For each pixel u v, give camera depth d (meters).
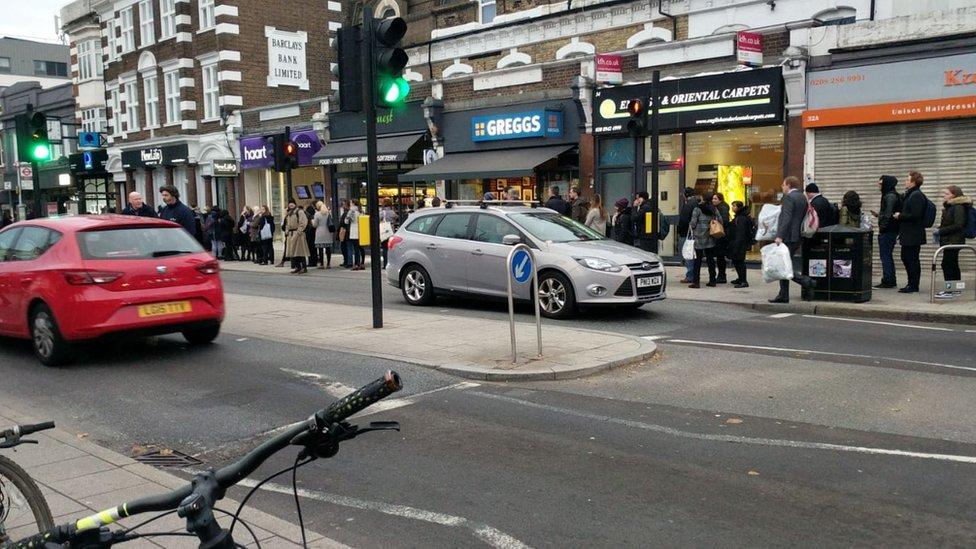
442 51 25.92
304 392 7.36
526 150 21.45
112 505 4.45
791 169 16.86
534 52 23.09
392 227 22.06
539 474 5.13
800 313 11.92
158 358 9.03
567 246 11.45
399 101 10.02
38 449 5.47
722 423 6.18
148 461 5.62
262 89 31.95
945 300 11.91
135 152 35.81
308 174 29.12
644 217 15.38
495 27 23.62
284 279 19.30
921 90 14.99
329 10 33.97
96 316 8.29
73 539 2.23
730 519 4.36
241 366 8.49
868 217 14.51
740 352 8.90
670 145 18.89
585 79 19.66
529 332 9.85
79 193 40.75
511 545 4.10
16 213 44.00
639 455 5.46
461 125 22.98
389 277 13.60
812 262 12.38
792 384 7.36
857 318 11.34
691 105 17.95
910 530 4.18
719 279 15.27
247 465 2.12
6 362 9.00
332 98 27.11
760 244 17.61
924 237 12.81
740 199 17.89
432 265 12.78
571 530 4.26
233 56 31.02
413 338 9.59
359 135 26.34
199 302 9.04
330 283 17.84
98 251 8.53
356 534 4.28
